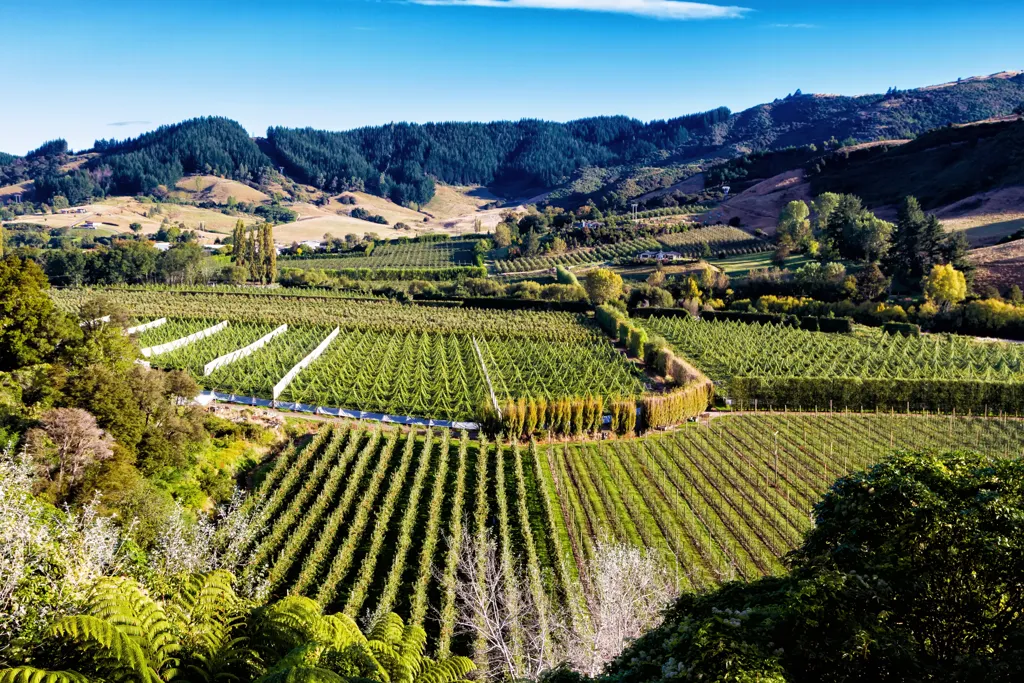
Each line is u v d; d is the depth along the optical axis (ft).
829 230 462.19
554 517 140.46
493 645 89.76
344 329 320.50
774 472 169.78
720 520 142.20
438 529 129.49
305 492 140.15
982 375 232.12
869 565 50.47
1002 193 514.27
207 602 57.21
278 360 253.44
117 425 130.41
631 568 94.22
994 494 48.80
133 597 51.67
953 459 56.39
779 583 56.29
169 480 134.31
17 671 37.73
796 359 260.62
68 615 47.52
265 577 108.58
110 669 41.91
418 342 300.81
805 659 45.11
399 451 173.06
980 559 48.03
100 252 490.49
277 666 43.88
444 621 97.66
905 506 52.31
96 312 223.71
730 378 233.76
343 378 233.96
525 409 188.24
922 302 342.64
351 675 44.91
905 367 246.06
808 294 380.58
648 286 401.49
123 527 99.25
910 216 410.11
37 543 54.19
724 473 168.35
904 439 193.88
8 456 82.02
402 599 109.09
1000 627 47.65
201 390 210.18
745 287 400.67
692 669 42.16
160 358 247.09
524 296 415.85
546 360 264.31
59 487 105.09
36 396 136.15
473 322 332.39
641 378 253.65
